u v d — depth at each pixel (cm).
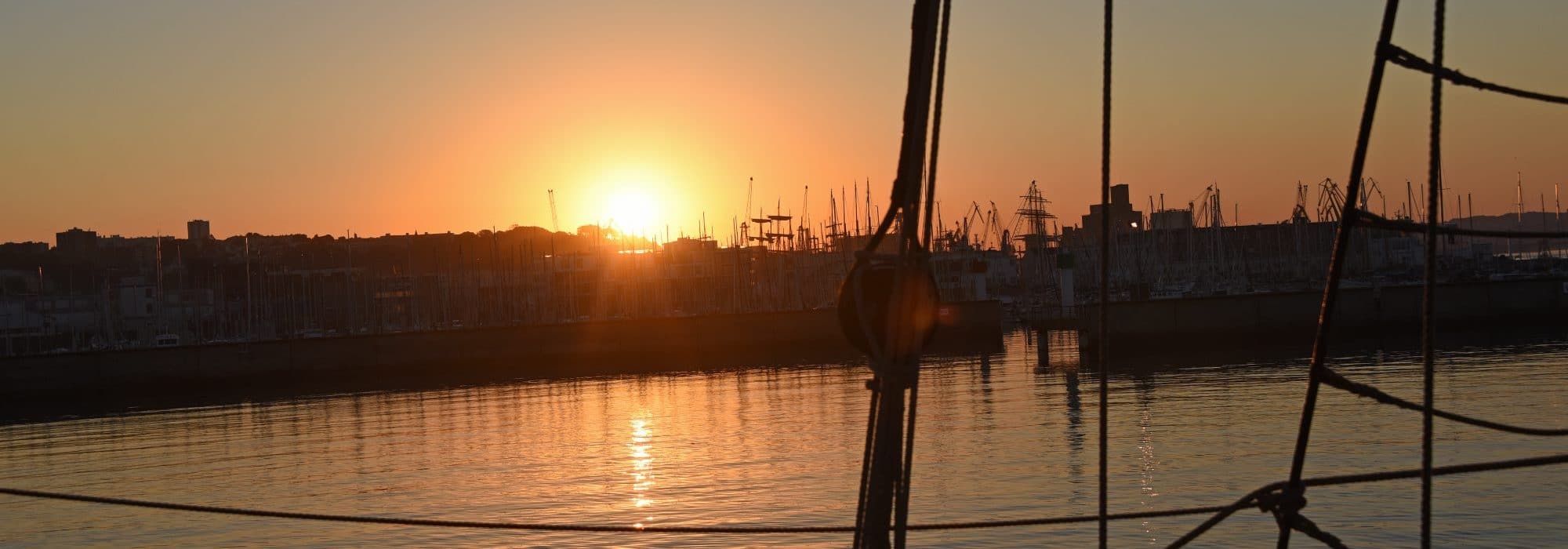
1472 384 6500
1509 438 4375
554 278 19600
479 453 5616
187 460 5888
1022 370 8900
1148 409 5988
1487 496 3338
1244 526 3175
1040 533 3188
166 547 3616
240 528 3809
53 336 18288
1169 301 9862
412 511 4147
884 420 538
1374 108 537
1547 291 10675
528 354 11562
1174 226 18862
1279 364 8381
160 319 18362
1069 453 4641
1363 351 9106
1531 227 17300
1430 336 496
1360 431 4769
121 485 5147
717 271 18725
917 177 527
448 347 11312
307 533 3681
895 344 533
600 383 9888
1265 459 4250
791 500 3966
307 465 5500
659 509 3919
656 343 11969
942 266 17088
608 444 5725
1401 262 16262
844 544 3269
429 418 7425
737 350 12175
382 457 5631
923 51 523
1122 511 3472
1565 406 5419
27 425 8256
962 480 4128
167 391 10188
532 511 4019
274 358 10662
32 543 3791
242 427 7431
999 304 12269
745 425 6212
